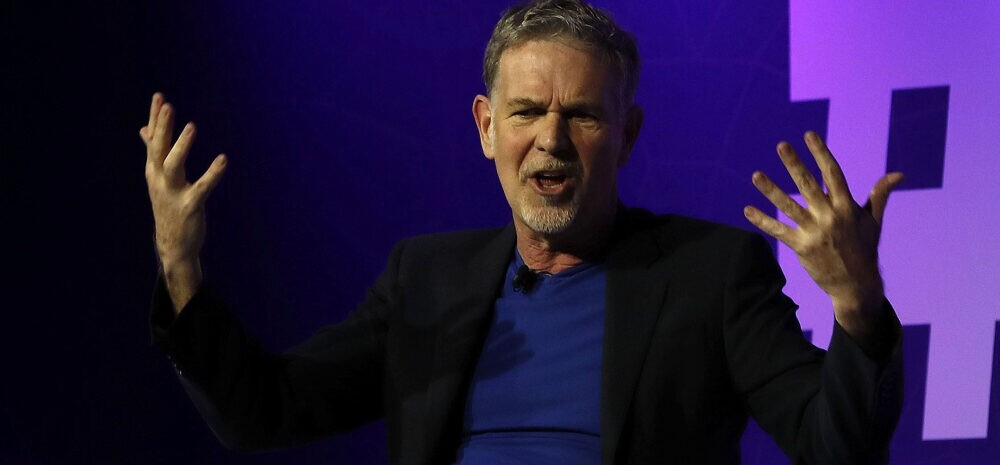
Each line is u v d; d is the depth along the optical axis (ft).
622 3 36.32
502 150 23.45
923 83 34.88
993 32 34.68
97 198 37.68
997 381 34.42
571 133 22.98
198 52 37.50
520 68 23.15
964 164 34.68
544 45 23.12
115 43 37.65
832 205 18.24
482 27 36.99
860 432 18.89
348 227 37.19
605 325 22.75
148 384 37.55
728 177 35.63
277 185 37.35
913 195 34.88
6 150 37.78
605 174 23.30
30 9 37.88
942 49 34.86
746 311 22.52
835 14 35.35
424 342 24.16
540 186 23.15
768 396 21.44
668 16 36.11
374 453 37.81
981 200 34.58
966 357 34.60
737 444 22.93
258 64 37.45
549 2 23.80
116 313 37.63
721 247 23.38
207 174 21.38
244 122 37.37
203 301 21.80
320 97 37.32
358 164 37.24
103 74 37.65
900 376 18.92
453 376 23.16
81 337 37.68
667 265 23.35
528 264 24.48
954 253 34.68
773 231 18.56
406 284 25.22
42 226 37.78
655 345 22.38
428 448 22.90
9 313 37.76
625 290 23.07
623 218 24.59
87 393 37.63
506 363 23.17
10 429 37.58
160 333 21.68
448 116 37.04
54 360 37.68
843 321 18.63
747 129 35.60
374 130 37.19
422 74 37.14
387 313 25.34
